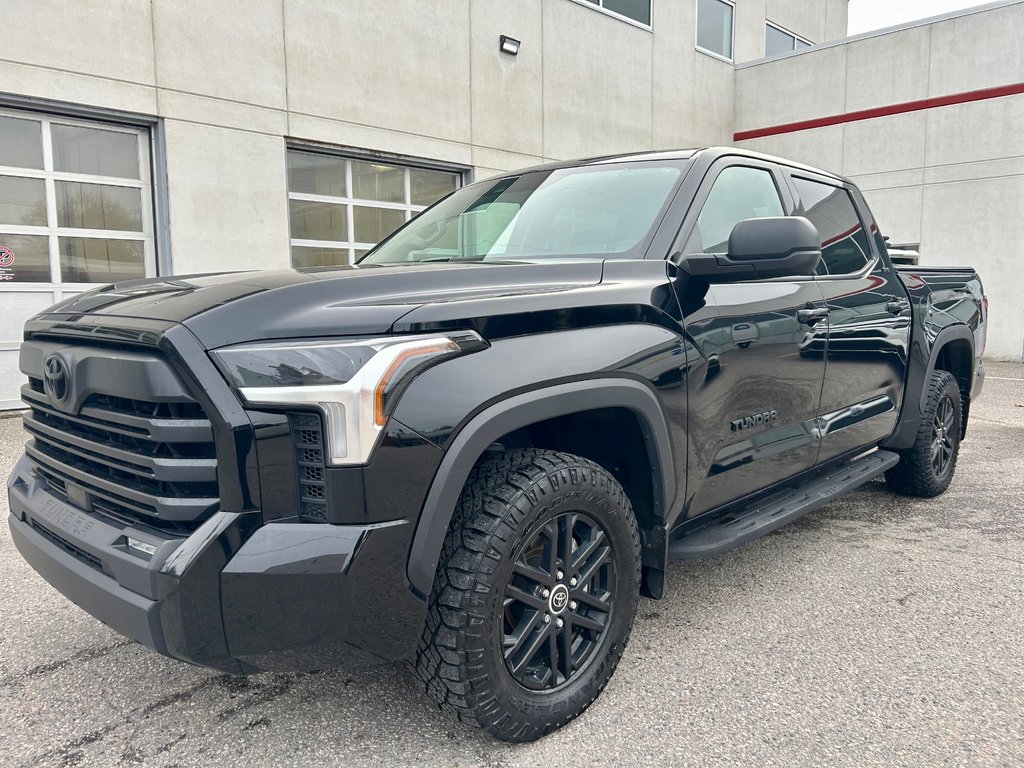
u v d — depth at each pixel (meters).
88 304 2.09
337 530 1.64
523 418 1.88
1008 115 12.00
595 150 12.22
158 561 1.65
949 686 2.29
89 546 1.84
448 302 1.83
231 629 1.62
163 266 7.71
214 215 7.92
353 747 1.99
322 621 1.64
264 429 1.62
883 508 4.29
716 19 14.74
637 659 2.47
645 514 2.38
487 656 1.83
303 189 8.91
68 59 6.86
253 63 8.07
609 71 12.35
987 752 1.95
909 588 3.09
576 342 2.03
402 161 9.70
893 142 13.20
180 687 2.31
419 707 2.19
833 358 3.15
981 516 4.12
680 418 2.33
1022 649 2.54
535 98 11.18
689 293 2.42
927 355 3.99
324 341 1.67
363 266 2.41
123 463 1.80
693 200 2.63
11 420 6.56
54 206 7.10
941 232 12.83
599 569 2.18
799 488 3.25
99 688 2.31
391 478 1.67
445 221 3.17
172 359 1.63
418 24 9.58
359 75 9.01
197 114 7.71
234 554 1.60
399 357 1.68
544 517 1.93
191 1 7.56
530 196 2.99
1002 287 12.30
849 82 13.62
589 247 2.57
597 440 2.40
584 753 1.96
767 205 3.06
